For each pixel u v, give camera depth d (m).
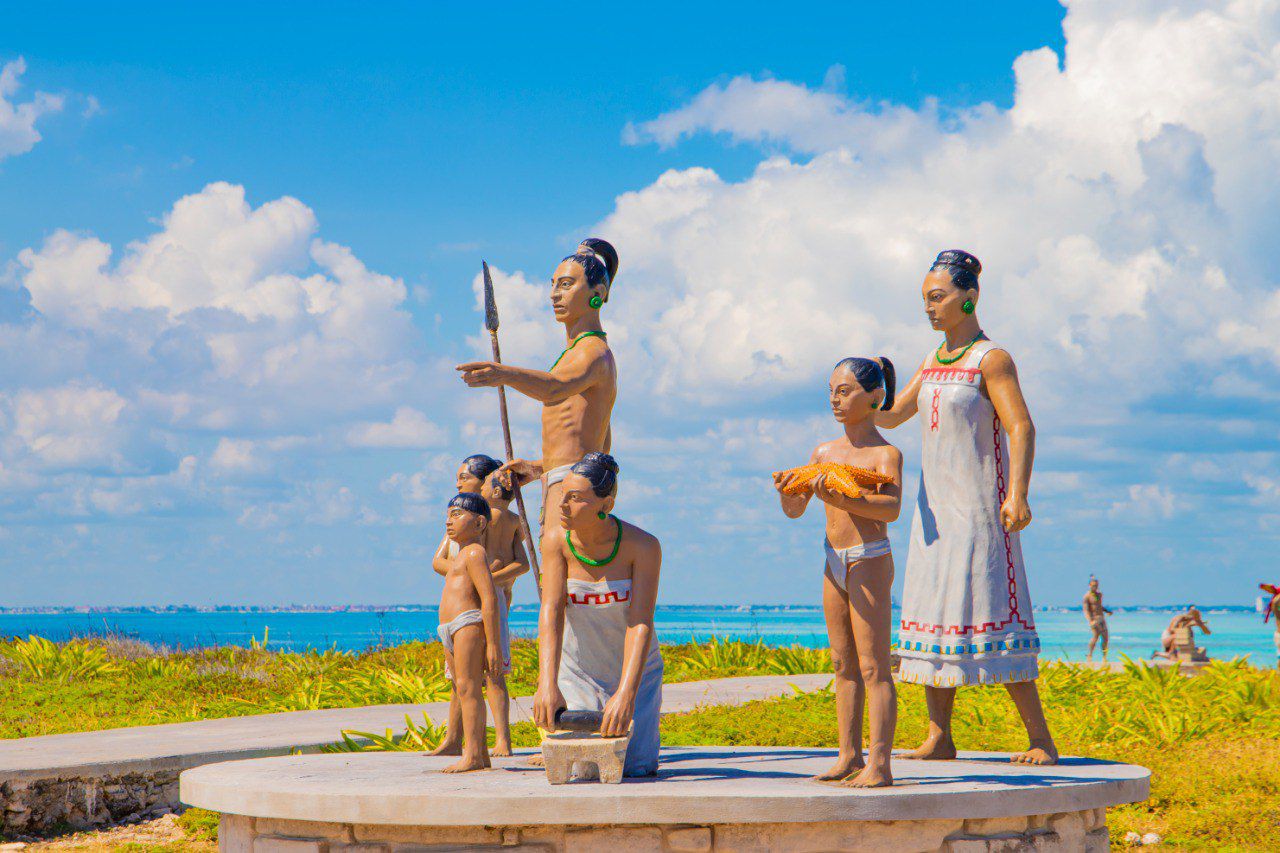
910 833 5.47
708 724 11.94
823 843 5.39
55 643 19.44
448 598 6.79
